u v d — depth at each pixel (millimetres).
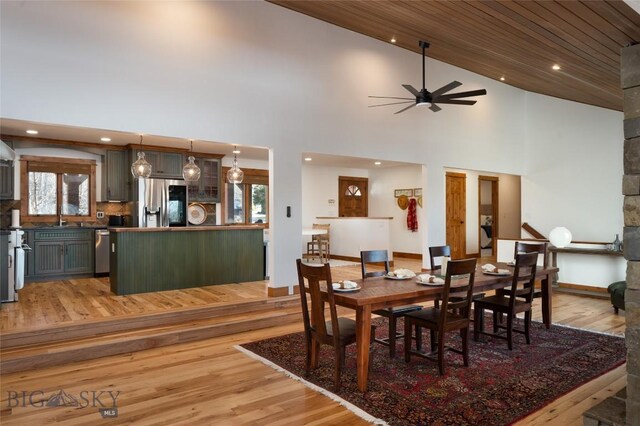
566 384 3146
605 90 5742
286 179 5680
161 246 5777
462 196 10469
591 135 7758
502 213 11406
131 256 5543
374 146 6688
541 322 4992
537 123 8617
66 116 4223
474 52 5883
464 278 3885
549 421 2592
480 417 2633
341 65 6301
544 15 2898
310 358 3350
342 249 9922
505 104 8547
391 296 3125
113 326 4227
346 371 3420
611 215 7488
